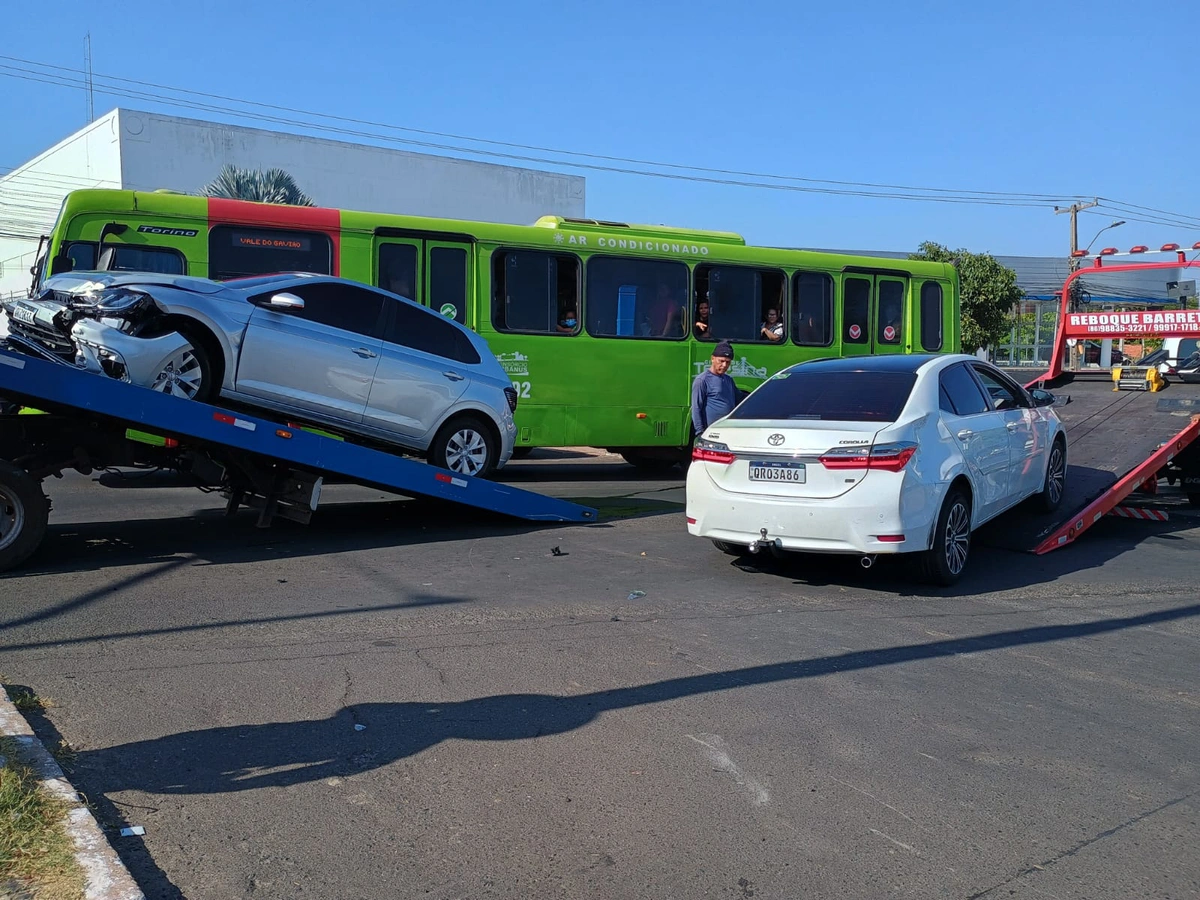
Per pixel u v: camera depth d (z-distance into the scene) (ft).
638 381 49.32
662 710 16.33
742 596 24.03
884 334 56.70
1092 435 38.52
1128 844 12.23
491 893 10.88
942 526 24.48
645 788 13.51
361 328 32.35
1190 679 18.62
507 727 15.48
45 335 27.07
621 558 28.35
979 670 18.83
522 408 46.88
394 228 43.60
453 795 13.17
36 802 11.69
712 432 25.41
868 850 11.96
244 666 17.95
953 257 119.34
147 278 27.35
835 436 23.36
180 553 27.58
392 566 26.68
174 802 12.76
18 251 142.20
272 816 12.48
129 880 10.21
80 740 14.52
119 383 24.31
